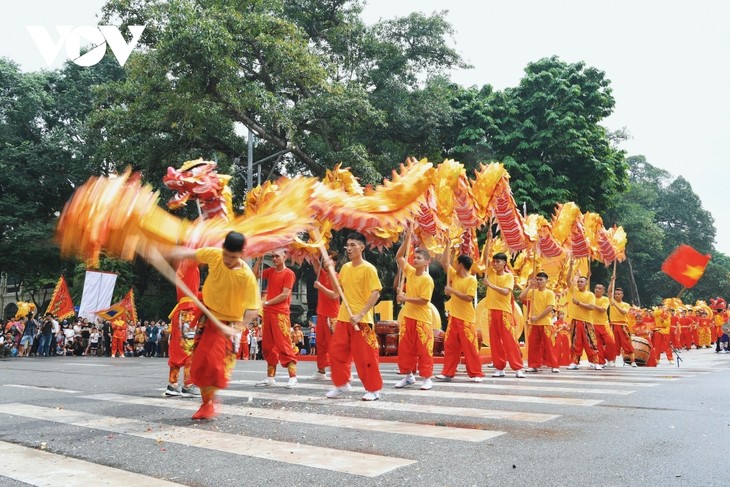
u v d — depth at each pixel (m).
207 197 6.18
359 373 6.54
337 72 27.53
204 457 3.92
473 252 11.62
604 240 15.54
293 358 8.13
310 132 27.86
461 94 29.20
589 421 5.08
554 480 3.28
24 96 36.44
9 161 34.62
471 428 4.79
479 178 10.85
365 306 6.52
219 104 21.70
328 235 9.02
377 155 27.31
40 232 31.83
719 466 3.56
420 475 3.40
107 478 3.48
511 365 9.51
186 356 7.20
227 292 5.14
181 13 20.55
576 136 26.84
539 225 13.34
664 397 6.61
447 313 8.94
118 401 6.81
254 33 22.55
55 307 27.67
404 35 28.48
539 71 29.61
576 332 11.92
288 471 3.54
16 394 7.83
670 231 62.22
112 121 23.95
